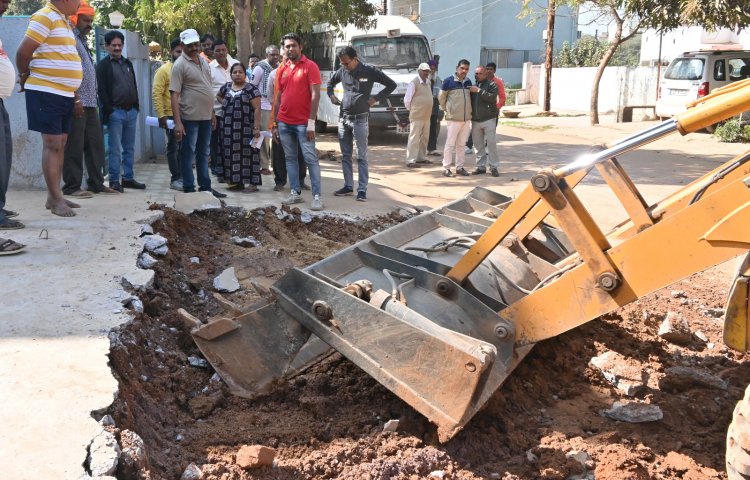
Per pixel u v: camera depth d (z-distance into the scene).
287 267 6.90
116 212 7.20
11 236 6.24
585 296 4.08
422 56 18.86
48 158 6.86
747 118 19.03
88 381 3.78
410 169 14.34
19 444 3.23
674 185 12.62
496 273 5.09
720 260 3.70
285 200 9.14
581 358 5.34
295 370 4.54
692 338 5.95
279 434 4.06
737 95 3.54
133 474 3.24
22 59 6.52
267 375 4.44
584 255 4.03
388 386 3.96
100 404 3.56
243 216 8.23
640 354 5.55
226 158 9.69
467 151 16.64
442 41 40.31
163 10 17.98
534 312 4.25
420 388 3.88
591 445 4.15
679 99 21.53
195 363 4.82
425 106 14.41
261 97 10.45
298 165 9.28
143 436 3.74
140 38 12.85
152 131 13.85
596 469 3.92
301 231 8.26
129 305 4.87
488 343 3.96
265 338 4.44
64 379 3.79
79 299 4.84
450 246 5.42
